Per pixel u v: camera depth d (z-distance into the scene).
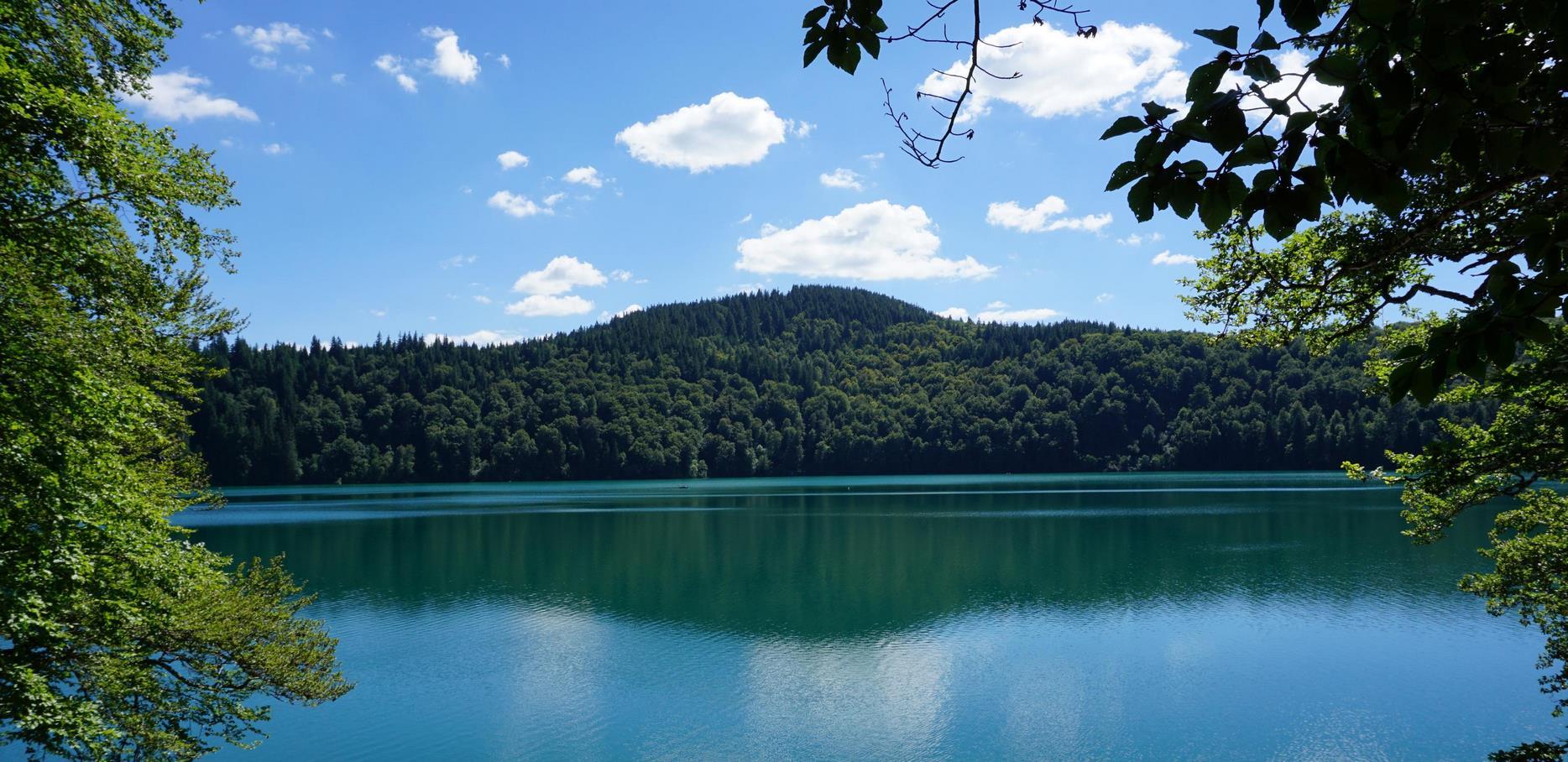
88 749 14.28
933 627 42.28
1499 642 36.84
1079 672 34.16
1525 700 29.64
